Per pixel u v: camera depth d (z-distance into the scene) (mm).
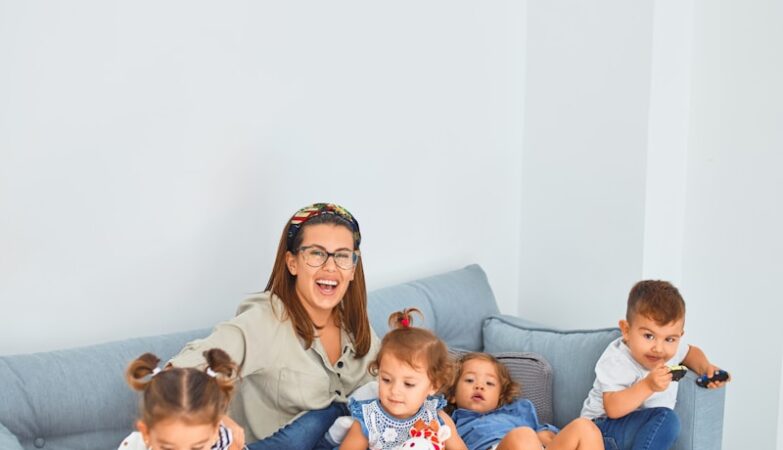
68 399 1902
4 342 2066
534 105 3180
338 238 2119
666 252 2984
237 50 2381
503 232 3229
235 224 2439
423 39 2848
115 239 2213
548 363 2545
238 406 2086
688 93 2965
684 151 2984
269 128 2477
